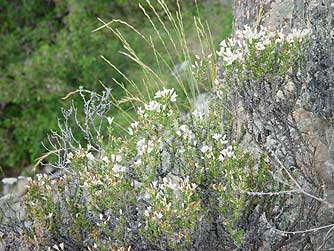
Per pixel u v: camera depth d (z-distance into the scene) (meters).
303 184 3.64
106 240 3.47
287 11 4.21
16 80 7.69
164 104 3.45
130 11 8.00
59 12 8.50
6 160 7.66
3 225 3.92
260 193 3.21
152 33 7.68
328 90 3.46
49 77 7.59
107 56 7.48
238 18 4.63
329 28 3.39
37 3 8.68
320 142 3.72
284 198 3.47
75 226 3.59
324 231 3.59
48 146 7.39
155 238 3.26
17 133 7.61
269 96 3.41
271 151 3.52
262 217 3.41
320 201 3.41
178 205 3.17
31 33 8.52
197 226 3.26
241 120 3.59
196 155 3.48
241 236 3.24
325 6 3.41
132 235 3.37
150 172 3.36
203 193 3.39
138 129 3.53
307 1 3.58
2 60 8.39
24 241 3.62
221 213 3.27
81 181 3.64
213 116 3.63
